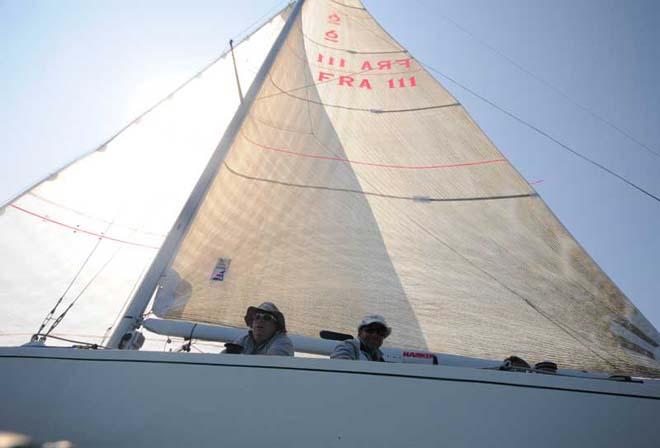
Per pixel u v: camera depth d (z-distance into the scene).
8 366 2.19
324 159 5.75
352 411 1.97
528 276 4.69
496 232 5.14
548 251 4.93
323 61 8.24
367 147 6.26
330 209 5.04
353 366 2.11
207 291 3.97
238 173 4.99
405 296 4.36
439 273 4.61
